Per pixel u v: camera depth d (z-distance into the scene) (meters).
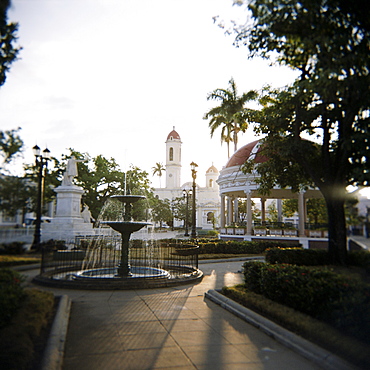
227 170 27.52
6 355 3.95
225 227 27.50
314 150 9.16
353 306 5.20
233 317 6.71
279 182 11.55
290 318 5.79
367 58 5.82
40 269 6.91
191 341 5.31
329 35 5.62
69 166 21.09
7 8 4.69
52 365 4.09
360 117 6.82
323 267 6.93
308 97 8.52
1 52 4.76
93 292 8.69
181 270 12.68
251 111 10.66
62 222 19.83
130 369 4.26
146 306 7.42
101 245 19.33
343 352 4.60
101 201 33.72
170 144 99.00
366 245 6.46
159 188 95.62
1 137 4.65
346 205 7.16
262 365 4.47
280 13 5.70
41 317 5.10
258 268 8.07
